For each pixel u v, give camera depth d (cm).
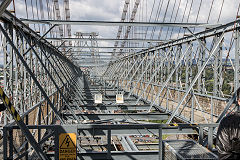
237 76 803
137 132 832
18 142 535
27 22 993
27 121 635
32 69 895
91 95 2112
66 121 1137
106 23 1069
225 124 217
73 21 1053
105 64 5500
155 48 1678
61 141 430
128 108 1392
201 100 1008
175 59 1324
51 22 1030
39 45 1012
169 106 1303
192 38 1105
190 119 973
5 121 611
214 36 967
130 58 2780
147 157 514
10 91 658
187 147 389
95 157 512
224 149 214
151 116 1157
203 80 1041
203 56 1041
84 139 1333
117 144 1362
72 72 2989
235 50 807
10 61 666
